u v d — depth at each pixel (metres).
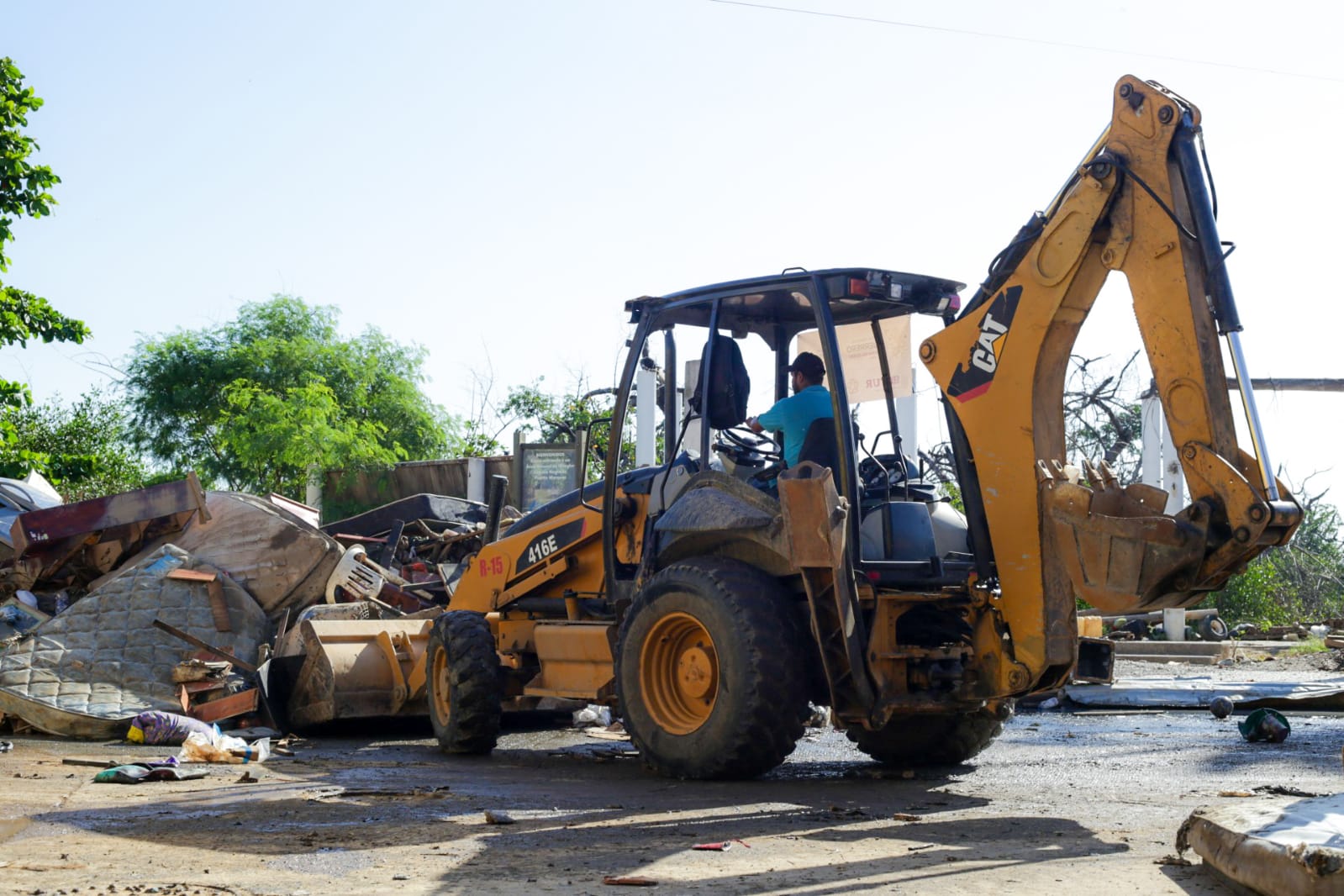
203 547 12.12
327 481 24.75
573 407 28.48
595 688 8.07
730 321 7.86
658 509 7.82
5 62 18.73
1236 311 5.80
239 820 5.55
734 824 5.45
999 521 6.45
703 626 6.83
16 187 18.83
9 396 19.41
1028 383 6.40
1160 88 6.11
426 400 28.42
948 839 5.03
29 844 4.88
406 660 10.29
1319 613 27.70
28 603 11.78
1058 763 8.12
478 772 7.66
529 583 9.15
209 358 26.81
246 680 10.46
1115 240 6.12
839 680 6.60
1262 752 8.55
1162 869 4.30
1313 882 3.41
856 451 7.31
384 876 4.21
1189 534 5.61
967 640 6.80
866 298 7.08
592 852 4.67
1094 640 6.86
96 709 9.76
